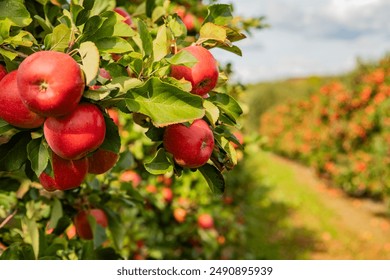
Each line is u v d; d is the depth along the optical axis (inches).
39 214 131.7
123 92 70.8
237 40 86.4
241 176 415.2
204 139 76.8
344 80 783.1
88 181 126.1
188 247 280.5
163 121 68.2
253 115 1520.7
